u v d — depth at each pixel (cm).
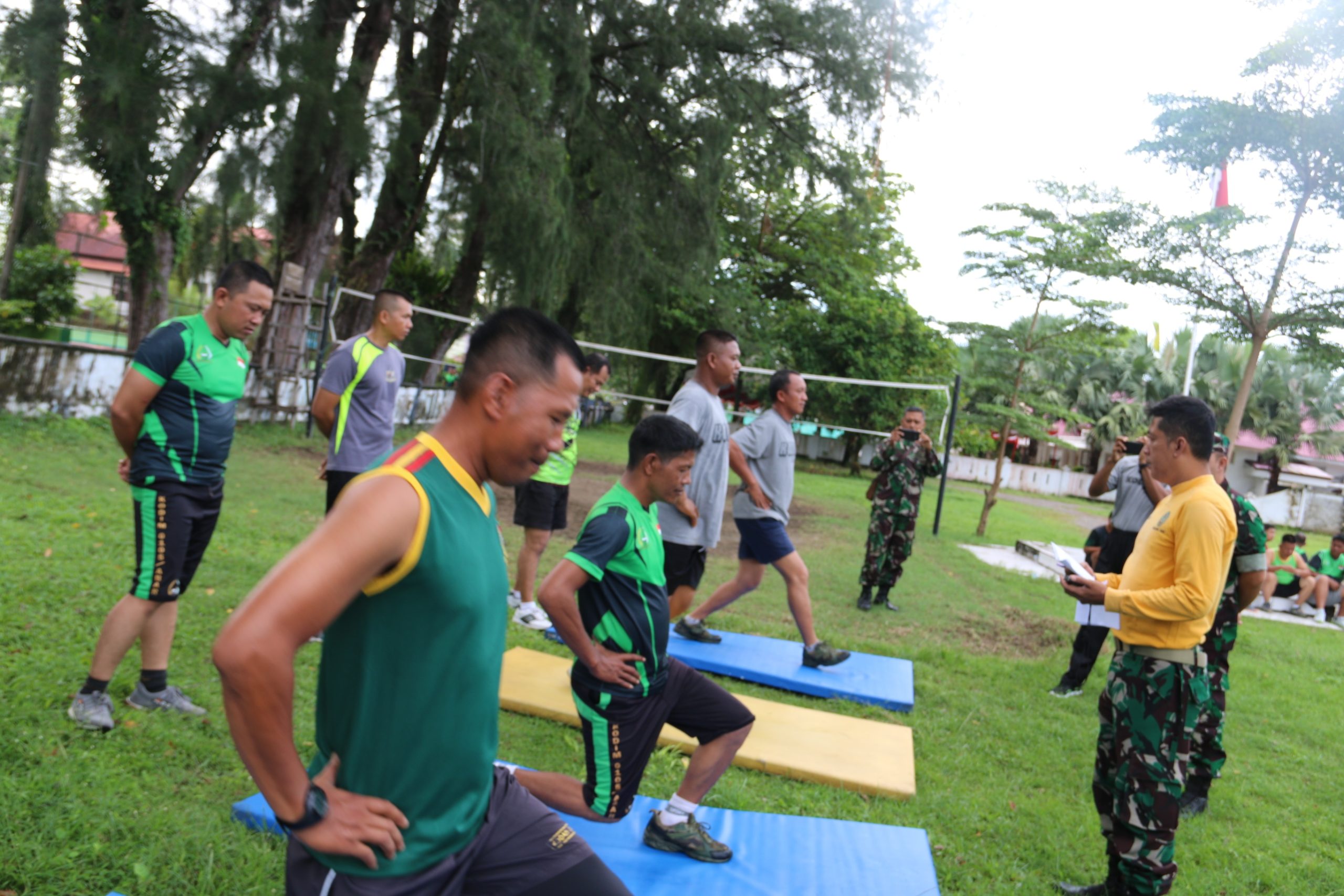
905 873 309
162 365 341
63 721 342
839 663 548
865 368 2558
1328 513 2764
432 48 1506
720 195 1856
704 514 489
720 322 2498
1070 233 1320
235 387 365
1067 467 3569
